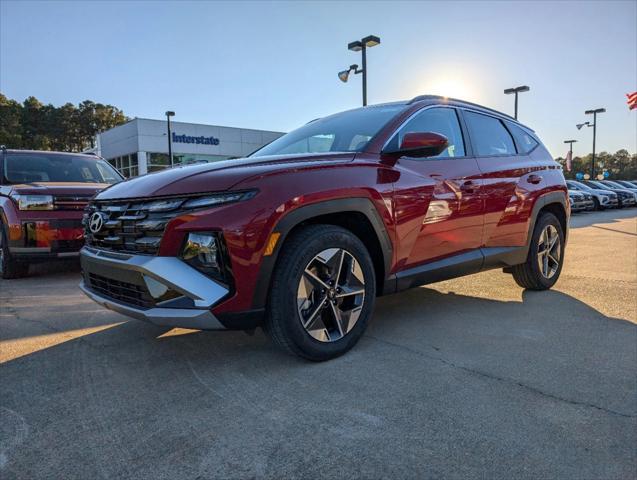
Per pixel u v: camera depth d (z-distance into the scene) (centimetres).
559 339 311
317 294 268
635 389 236
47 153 657
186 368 264
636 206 2711
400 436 192
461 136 375
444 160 345
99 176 659
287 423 202
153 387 240
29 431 198
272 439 190
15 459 179
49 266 643
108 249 278
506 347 296
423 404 219
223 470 171
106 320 361
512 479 166
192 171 263
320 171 268
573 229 1204
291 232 261
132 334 325
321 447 184
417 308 390
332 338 274
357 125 346
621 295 433
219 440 190
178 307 239
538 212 421
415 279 320
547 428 199
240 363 270
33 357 283
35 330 336
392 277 307
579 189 2311
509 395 229
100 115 7412
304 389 235
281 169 258
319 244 261
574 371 258
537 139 471
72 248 524
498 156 398
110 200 277
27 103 6931
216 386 240
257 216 238
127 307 259
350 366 265
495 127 419
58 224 514
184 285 235
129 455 180
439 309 387
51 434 196
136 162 3388
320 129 370
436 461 175
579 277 520
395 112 343
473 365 266
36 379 251
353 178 277
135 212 257
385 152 309
